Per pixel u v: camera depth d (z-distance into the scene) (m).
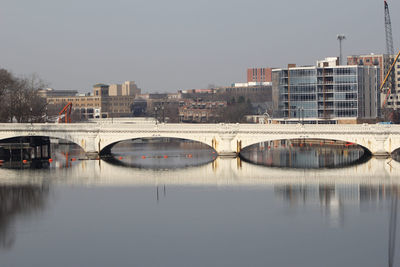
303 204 138.12
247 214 130.50
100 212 133.50
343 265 101.81
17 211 134.62
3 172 186.38
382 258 104.44
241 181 165.88
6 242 113.38
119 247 110.69
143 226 122.88
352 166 190.12
